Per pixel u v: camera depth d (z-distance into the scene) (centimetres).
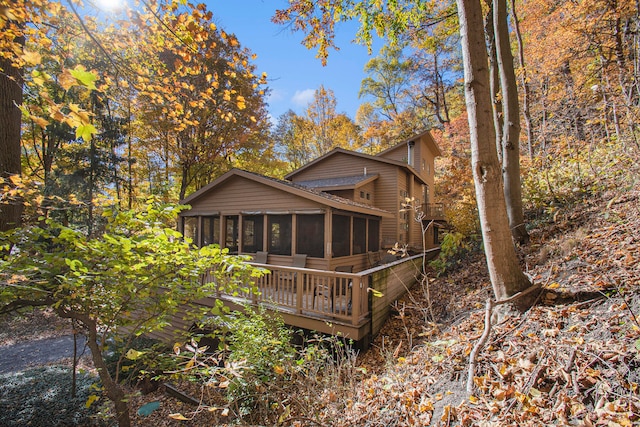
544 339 264
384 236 1364
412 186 1508
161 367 437
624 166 588
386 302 618
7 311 348
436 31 827
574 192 648
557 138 840
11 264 309
